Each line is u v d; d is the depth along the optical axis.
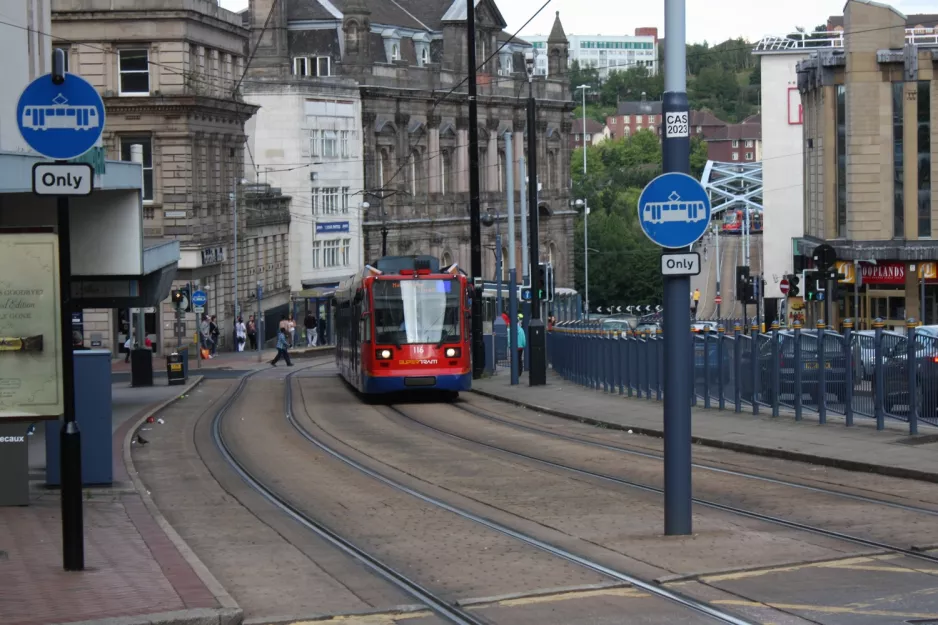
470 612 12.49
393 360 40.84
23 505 19.03
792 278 52.66
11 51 39.59
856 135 71.38
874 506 18.25
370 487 22.16
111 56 76.12
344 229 107.12
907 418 26.00
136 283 37.16
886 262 71.25
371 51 113.56
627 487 21.23
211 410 40.09
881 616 11.70
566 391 43.22
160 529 17.22
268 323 95.00
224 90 84.50
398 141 114.31
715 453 25.73
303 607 12.85
